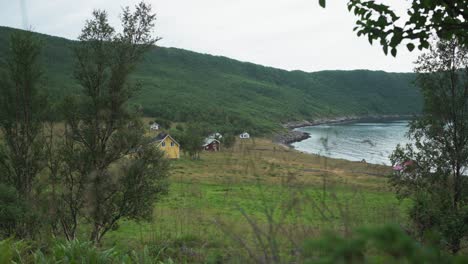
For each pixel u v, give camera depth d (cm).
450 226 598
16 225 1132
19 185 1338
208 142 7800
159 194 1434
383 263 102
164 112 16400
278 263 168
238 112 19412
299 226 181
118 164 1398
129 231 1706
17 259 574
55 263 533
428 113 1173
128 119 1439
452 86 1145
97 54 1407
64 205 1323
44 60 1378
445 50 1152
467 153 1018
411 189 1077
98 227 1359
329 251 108
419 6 325
